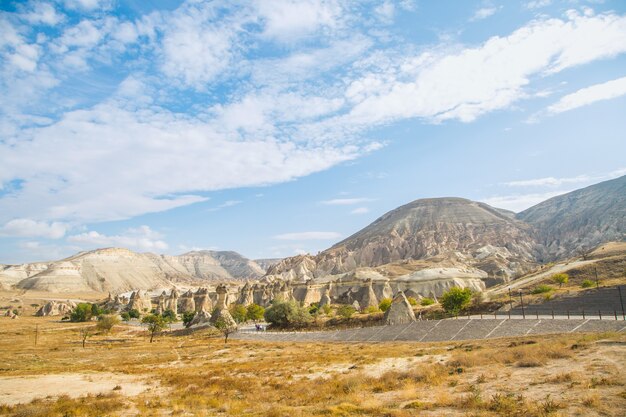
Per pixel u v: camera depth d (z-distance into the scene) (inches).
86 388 1439.5
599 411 703.1
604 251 6653.5
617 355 1195.9
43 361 2546.8
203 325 4901.6
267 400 1136.2
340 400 1022.4
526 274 7081.7
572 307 3166.8
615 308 2920.8
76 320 7062.0
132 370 1962.4
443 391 1018.7
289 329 4434.1
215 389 1347.2
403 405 892.0
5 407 1078.4
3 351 3144.7
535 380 1015.6
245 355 2564.0
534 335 2267.5
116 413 1027.9
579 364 1144.2
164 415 989.8
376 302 7603.4
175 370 1942.7
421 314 3981.3
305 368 1761.8
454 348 2082.9
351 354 2188.7
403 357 1899.6
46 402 1184.8
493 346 1974.7
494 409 786.2
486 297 4274.1
